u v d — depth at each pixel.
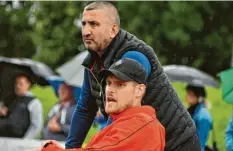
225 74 15.91
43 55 37.47
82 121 10.55
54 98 25.80
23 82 17.11
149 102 9.56
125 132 8.30
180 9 36.22
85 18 9.59
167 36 36.09
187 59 38.22
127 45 9.59
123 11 35.59
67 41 37.56
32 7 41.12
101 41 9.59
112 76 8.55
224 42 39.25
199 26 36.84
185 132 9.72
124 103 8.55
